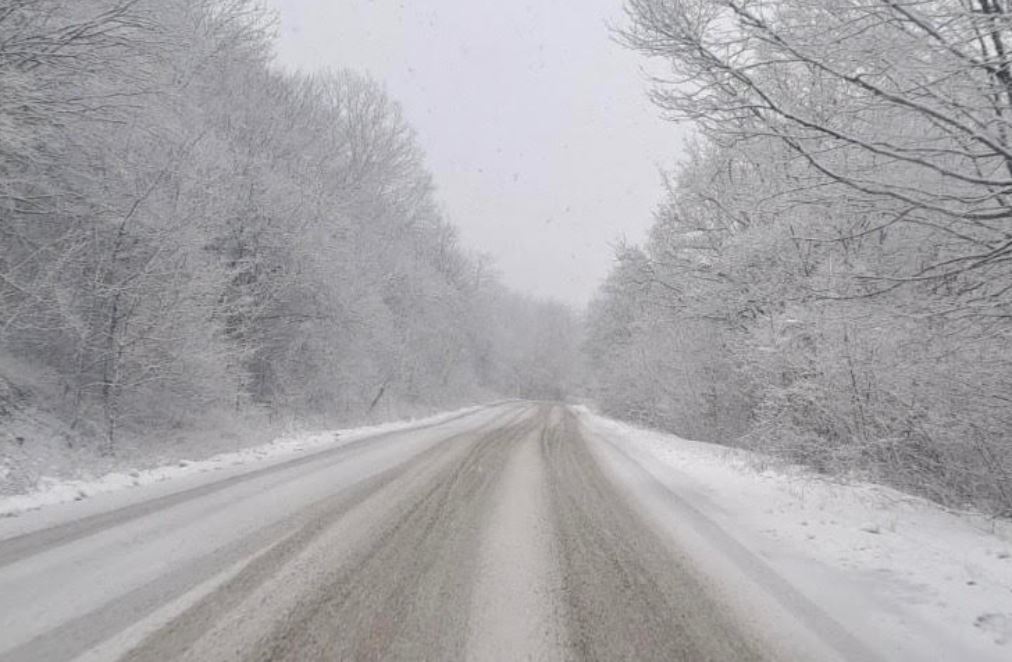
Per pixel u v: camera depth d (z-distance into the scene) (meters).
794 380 11.94
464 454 12.36
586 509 7.46
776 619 4.21
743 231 14.17
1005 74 5.80
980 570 5.47
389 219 30.12
